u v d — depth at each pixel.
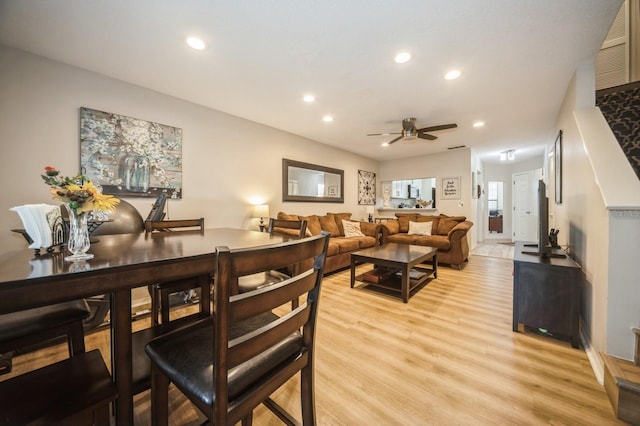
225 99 3.07
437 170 6.07
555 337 2.02
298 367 0.94
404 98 3.01
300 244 0.81
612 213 1.52
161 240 1.44
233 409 0.72
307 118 3.73
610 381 1.35
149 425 1.21
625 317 1.49
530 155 6.54
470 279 3.68
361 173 6.33
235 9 1.65
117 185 2.60
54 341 1.88
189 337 0.95
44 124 2.23
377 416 1.26
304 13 1.68
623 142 2.15
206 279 1.45
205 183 3.30
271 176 4.16
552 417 1.25
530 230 7.04
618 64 2.59
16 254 0.99
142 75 2.51
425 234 5.20
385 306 2.67
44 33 1.90
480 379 1.53
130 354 0.88
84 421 0.73
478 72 2.42
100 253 0.99
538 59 2.21
